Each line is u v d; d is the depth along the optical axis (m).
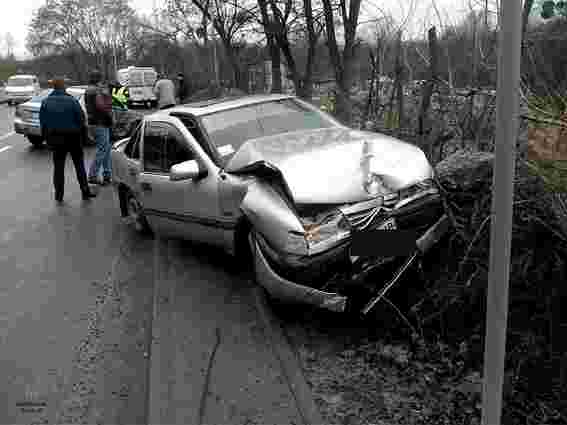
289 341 4.09
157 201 6.05
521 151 3.82
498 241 1.96
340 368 3.72
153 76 35.97
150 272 5.92
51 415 3.57
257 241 4.27
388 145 4.66
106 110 10.34
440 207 4.33
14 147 16.22
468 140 5.32
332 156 4.38
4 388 3.90
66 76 74.62
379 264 4.02
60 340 4.54
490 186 4.26
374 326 4.12
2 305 5.31
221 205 5.06
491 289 2.00
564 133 3.35
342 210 3.95
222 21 14.69
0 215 8.73
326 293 3.91
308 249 3.87
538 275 3.62
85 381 3.93
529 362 3.35
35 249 6.96
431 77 5.83
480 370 3.47
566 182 3.32
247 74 15.96
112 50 69.50
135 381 3.88
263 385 3.58
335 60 9.10
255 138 5.58
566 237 3.42
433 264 4.29
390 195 4.10
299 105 6.23
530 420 3.10
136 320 4.80
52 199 9.61
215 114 5.87
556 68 4.11
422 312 3.98
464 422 3.15
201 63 24.08
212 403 3.43
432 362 3.65
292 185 4.01
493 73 5.12
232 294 4.99
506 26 1.85
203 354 4.00
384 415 3.25
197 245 6.40
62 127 9.02
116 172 7.67
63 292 5.53
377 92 7.68
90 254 6.65
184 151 5.66
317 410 3.31
